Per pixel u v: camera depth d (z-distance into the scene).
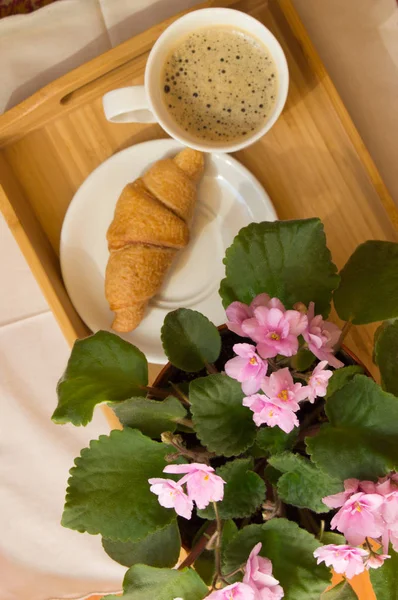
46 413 0.67
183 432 0.52
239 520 0.52
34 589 0.69
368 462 0.45
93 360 0.49
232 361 0.45
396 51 0.63
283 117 0.62
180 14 0.59
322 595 0.50
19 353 0.66
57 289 0.61
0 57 0.63
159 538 0.49
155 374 0.63
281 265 0.49
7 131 0.60
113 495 0.48
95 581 0.70
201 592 0.48
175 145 0.61
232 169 0.61
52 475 0.68
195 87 0.60
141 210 0.60
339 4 0.62
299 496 0.48
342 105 0.60
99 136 0.62
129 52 0.59
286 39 0.61
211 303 0.62
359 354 0.61
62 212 0.63
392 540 0.45
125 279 0.60
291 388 0.45
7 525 0.68
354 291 0.49
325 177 0.62
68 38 0.63
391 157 0.63
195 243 0.63
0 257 0.65
